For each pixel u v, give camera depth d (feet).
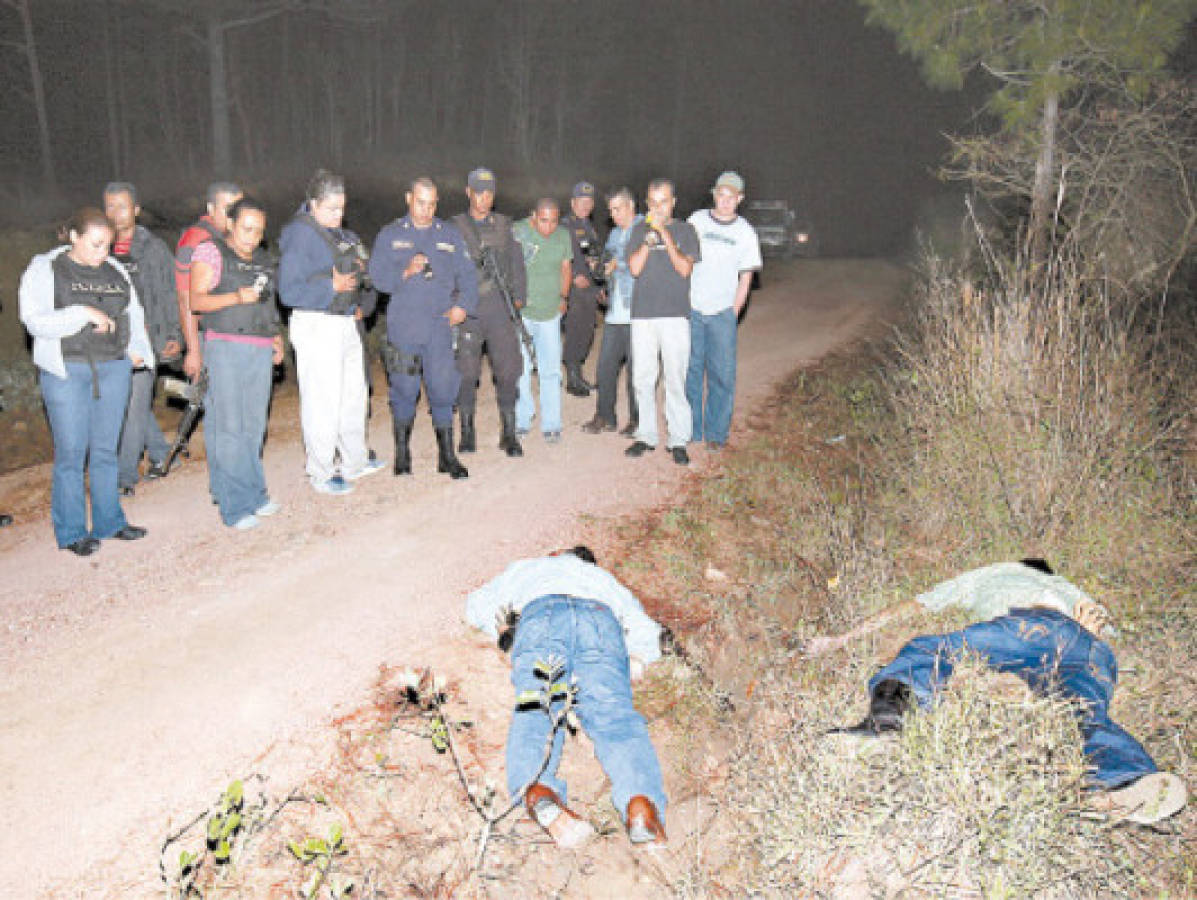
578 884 12.13
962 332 22.49
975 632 14.25
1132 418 21.27
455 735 13.93
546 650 13.05
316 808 12.39
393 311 21.91
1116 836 12.96
